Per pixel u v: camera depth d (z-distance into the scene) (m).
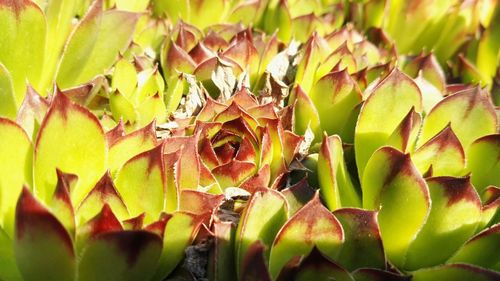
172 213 0.19
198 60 0.26
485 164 0.22
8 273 0.20
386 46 0.31
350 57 0.26
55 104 0.19
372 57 0.29
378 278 0.19
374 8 0.33
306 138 0.24
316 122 0.24
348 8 0.34
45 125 0.19
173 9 0.30
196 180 0.20
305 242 0.19
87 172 0.20
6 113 0.22
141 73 0.25
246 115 0.22
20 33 0.23
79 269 0.18
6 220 0.20
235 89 0.25
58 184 0.18
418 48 0.33
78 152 0.20
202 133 0.22
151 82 0.25
